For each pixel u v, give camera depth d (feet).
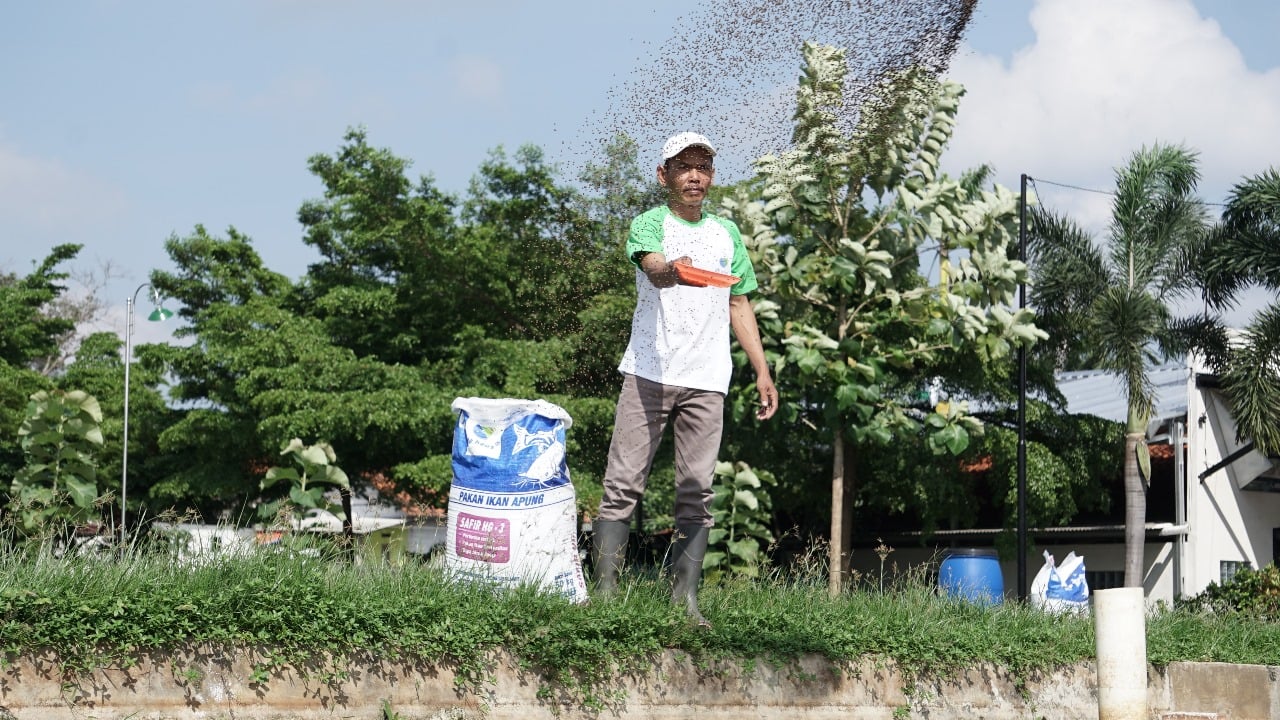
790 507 61.62
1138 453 61.77
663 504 65.51
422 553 20.43
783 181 38.40
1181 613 31.81
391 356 82.99
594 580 19.12
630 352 18.95
